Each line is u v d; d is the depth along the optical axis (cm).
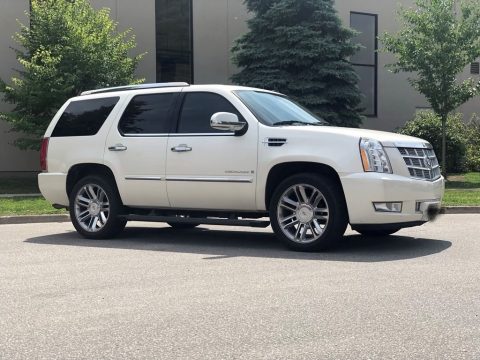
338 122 1908
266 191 786
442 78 1859
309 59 1862
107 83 1712
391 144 748
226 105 820
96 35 1750
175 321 487
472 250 780
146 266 706
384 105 2484
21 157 1922
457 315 493
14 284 622
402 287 581
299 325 471
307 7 1878
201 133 825
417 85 1931
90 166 925
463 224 1056
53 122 963
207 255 773
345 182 729
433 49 1850
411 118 2545
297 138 762
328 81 1919
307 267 680
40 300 557
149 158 856
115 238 932
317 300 540
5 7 1873
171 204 854
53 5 1736
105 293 579
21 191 1689
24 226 1128
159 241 902
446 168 2225
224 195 806
